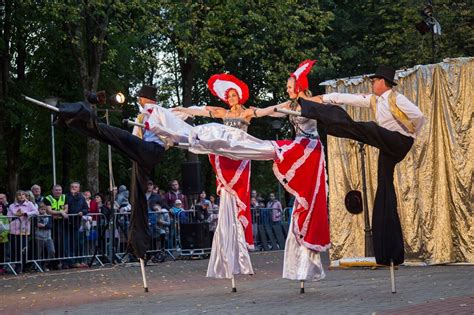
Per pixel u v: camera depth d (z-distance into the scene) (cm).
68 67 3062
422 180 1523
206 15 2772
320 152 1106
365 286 1155
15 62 3114
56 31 2836
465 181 1492
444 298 950
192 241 2158
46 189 3478
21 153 3462
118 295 1243
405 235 1537
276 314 894
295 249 1115
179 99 3681
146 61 2975
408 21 2936
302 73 1112
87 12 2530
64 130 3164
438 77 1516
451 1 2780
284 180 1095
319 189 1103
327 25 2983
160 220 2095
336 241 1622
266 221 2539
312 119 1069
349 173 1619
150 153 1102
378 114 1020
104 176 3538
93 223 1995
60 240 1922
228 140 1079
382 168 1018
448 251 1498
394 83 1025
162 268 1850
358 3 3262
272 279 1397
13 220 1827
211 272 1195
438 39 2714
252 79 3325
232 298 1094
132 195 1198
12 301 1233
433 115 1518
